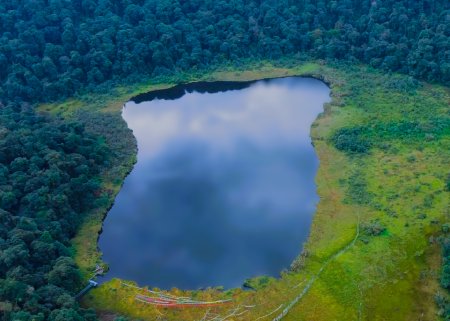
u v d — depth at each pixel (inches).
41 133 3142.2
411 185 2952.8
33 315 2095.2
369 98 3878.0
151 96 4274.1
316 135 3540.8
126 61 4318.4
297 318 2245.3
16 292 2185.0
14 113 3570.4
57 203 2768.2
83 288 2480.3
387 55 4188.0
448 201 2800.2
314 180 3129.9
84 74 4274.1
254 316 2274.9
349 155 3292.3
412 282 2351.1
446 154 3181.6
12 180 2847.0
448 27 4025.6
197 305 2359.7
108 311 2359.7
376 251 2541.8
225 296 2395.4
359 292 2329.0
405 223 2684.5
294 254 2618.1
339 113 3747.5
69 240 2765.7
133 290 2474.2
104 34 4313.5
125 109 4106.8
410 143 3326.8
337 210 2847.0
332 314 2242.9
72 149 3223.4
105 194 3100.4
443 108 3644.2
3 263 2352.4
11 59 4087.1
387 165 3152.1
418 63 3978.8
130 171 3356.3
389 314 2214.6
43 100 4106.8
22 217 2613.2
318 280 2418.8
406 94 3853.3
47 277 2351.1
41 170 2942.9
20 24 4205.2
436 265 2420.0
